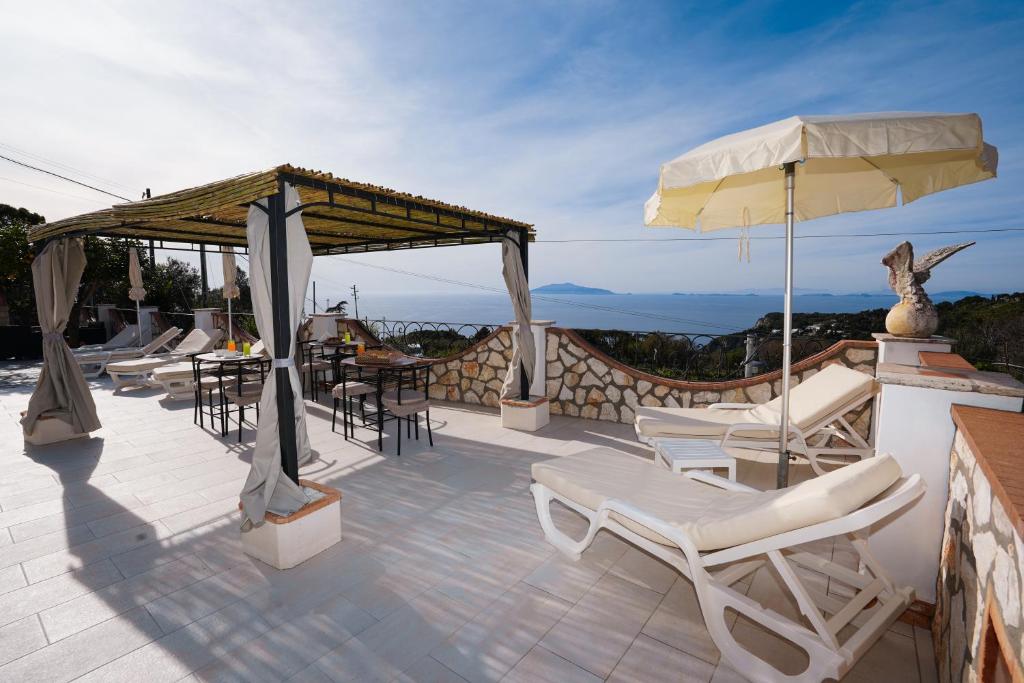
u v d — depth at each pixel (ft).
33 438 15.92
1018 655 3.47
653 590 8.43
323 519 9.58
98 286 46.68
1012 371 17.61
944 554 6.99
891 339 11.90
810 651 6.01
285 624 7.42
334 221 16.90
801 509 5.99
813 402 12.35
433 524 10.77
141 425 18.60
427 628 7.38
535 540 10.10
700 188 11.26
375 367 17.35
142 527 10.54
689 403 17.74
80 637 7.11
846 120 6.82
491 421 19.63
